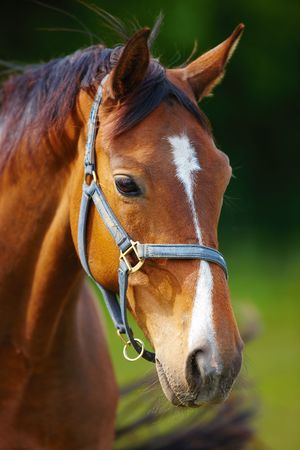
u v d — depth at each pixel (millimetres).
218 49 5238
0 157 5445
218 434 7199
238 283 18938
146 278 4645
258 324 7918
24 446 5496
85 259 4953
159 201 4535
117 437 6812
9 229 5383
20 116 5410
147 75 4789
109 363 5898
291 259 21078
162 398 4906
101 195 4770
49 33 22219
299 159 24750
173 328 4535
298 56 24656
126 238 4621
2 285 5418
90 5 5648
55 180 5223
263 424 11805
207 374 4273
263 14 24078
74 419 5551
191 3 22906
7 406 5473
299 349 15594
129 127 4648
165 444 7051
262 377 14008
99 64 5121
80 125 5090
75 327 5543
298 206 24141
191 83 5160
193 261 4504
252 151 24625
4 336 5461
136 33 4586
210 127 4867
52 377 5477
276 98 24750
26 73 5578
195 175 4562
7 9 22094
